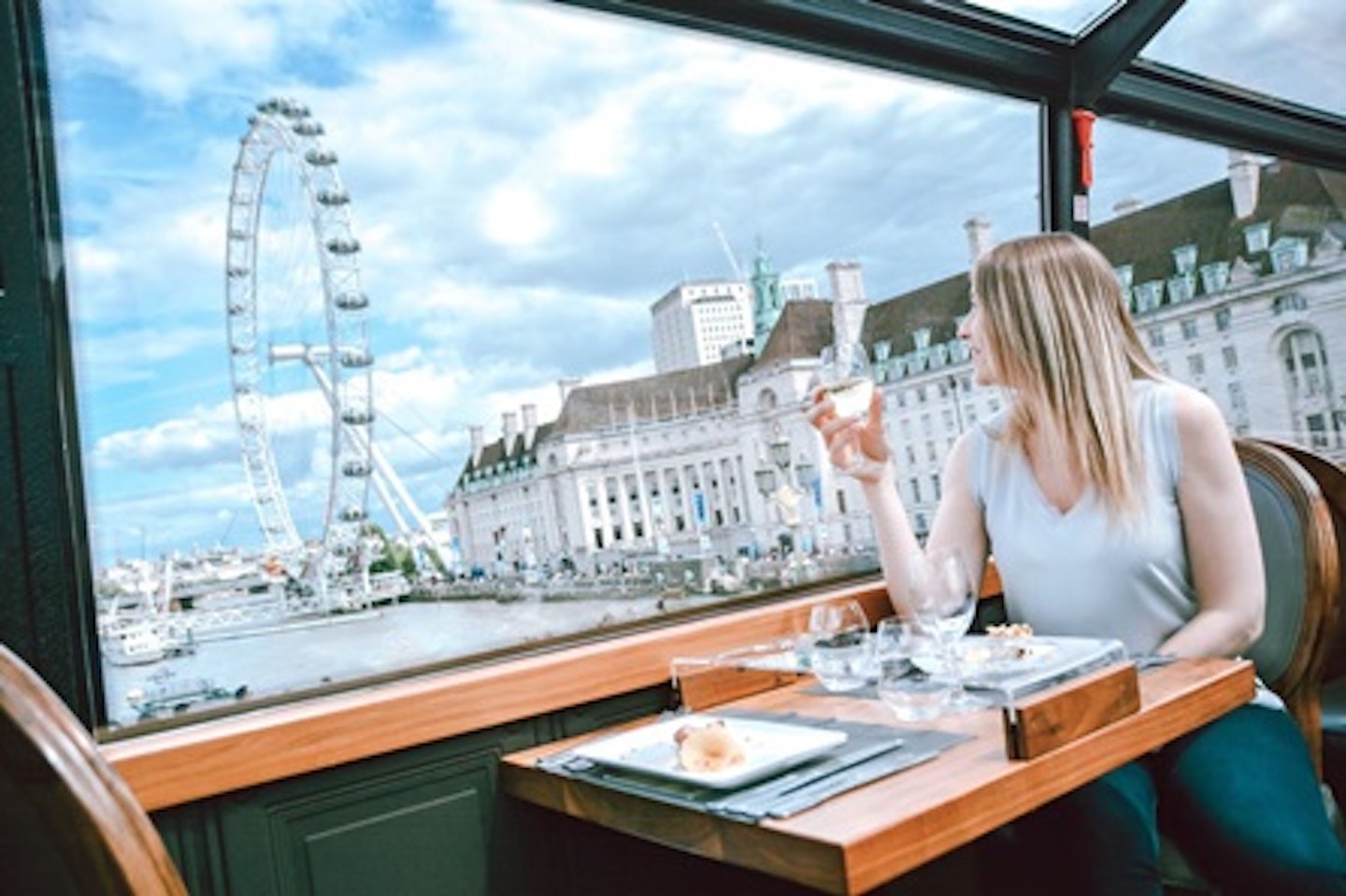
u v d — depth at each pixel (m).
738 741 1.21
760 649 1.69
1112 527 1.60
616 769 1.27
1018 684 1.23
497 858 1.58
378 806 1.48
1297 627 1.75
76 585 1.36
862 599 2.05
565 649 1.77
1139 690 1.29
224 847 1.36
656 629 1.92
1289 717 1.48
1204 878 1.38
